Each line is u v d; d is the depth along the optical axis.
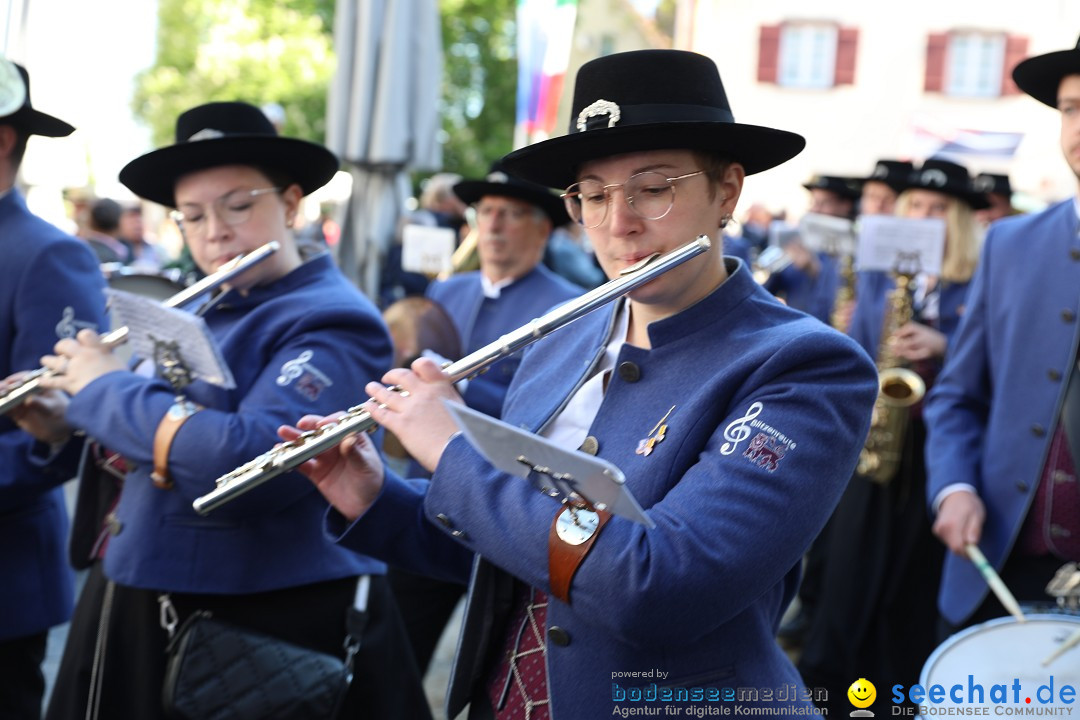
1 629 3.50
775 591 2.30
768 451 2.02
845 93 22.30
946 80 22.08
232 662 2.92
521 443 1.89
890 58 22.23
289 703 2.91
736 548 1.96
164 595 3.05
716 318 2.21
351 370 3.05
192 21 29.09
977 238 5.30
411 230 6.59
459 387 4.49
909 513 4.80
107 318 3.60
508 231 5.16
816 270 7.54
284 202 3.25
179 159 3.12
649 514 2.02
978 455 3.64
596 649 2.14
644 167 2.15
